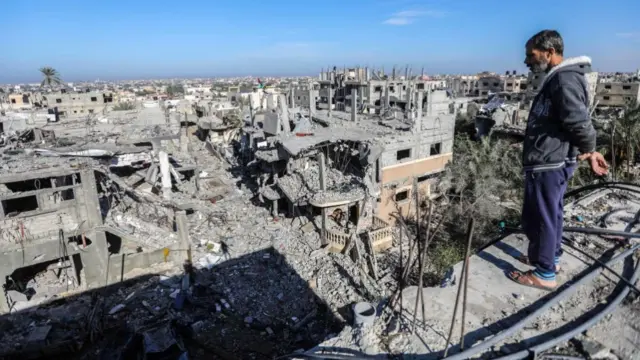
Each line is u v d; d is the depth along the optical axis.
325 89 63.59
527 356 3.18
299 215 30.89
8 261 20.30
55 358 17.83
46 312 20.52
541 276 4.23
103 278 23.19
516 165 30.66
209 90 159.50
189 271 24.31
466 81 106.88
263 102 65.56
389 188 29.45
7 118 38.25
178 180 36.88
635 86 65.81
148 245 24.77
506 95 72.69
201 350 18.22
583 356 3.28
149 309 20.75
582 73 3.73
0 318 20.03
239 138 57.09
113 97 80.25
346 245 25.08
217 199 36.91
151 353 16.77
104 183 27.33
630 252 4.46
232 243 27.73
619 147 23.92
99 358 16.97
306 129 33.81
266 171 35.12
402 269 5.20
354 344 3.65
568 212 6.29
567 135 3.86
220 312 20.80
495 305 4.02
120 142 33.28
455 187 30.91
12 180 19.94
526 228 4.29
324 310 20.59
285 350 18.09
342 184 28.30
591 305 3.94
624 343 3.38
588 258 4.82
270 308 21.12
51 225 21.67
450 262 20.27
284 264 24.89
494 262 4.85
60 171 21.23
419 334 3.69
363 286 21.70
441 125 31.62
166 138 35.41
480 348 3.17
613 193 7.02
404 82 58.06
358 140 28.61
